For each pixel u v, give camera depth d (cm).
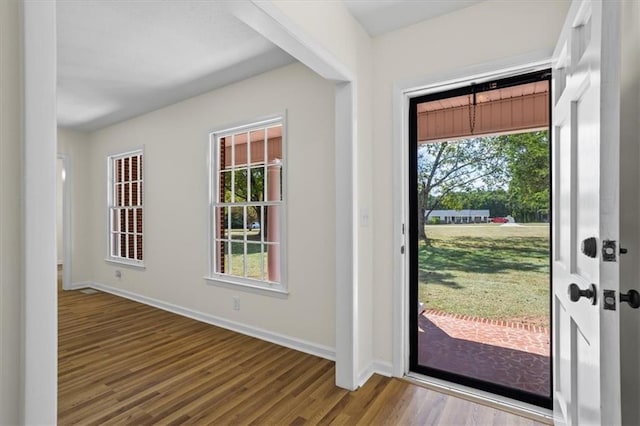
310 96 272
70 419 184
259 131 329
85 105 388
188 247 371
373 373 236
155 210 408
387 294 234
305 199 276
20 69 66
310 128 272
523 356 249
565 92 143
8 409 65
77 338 305
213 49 258
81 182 519
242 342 295
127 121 449
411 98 239
